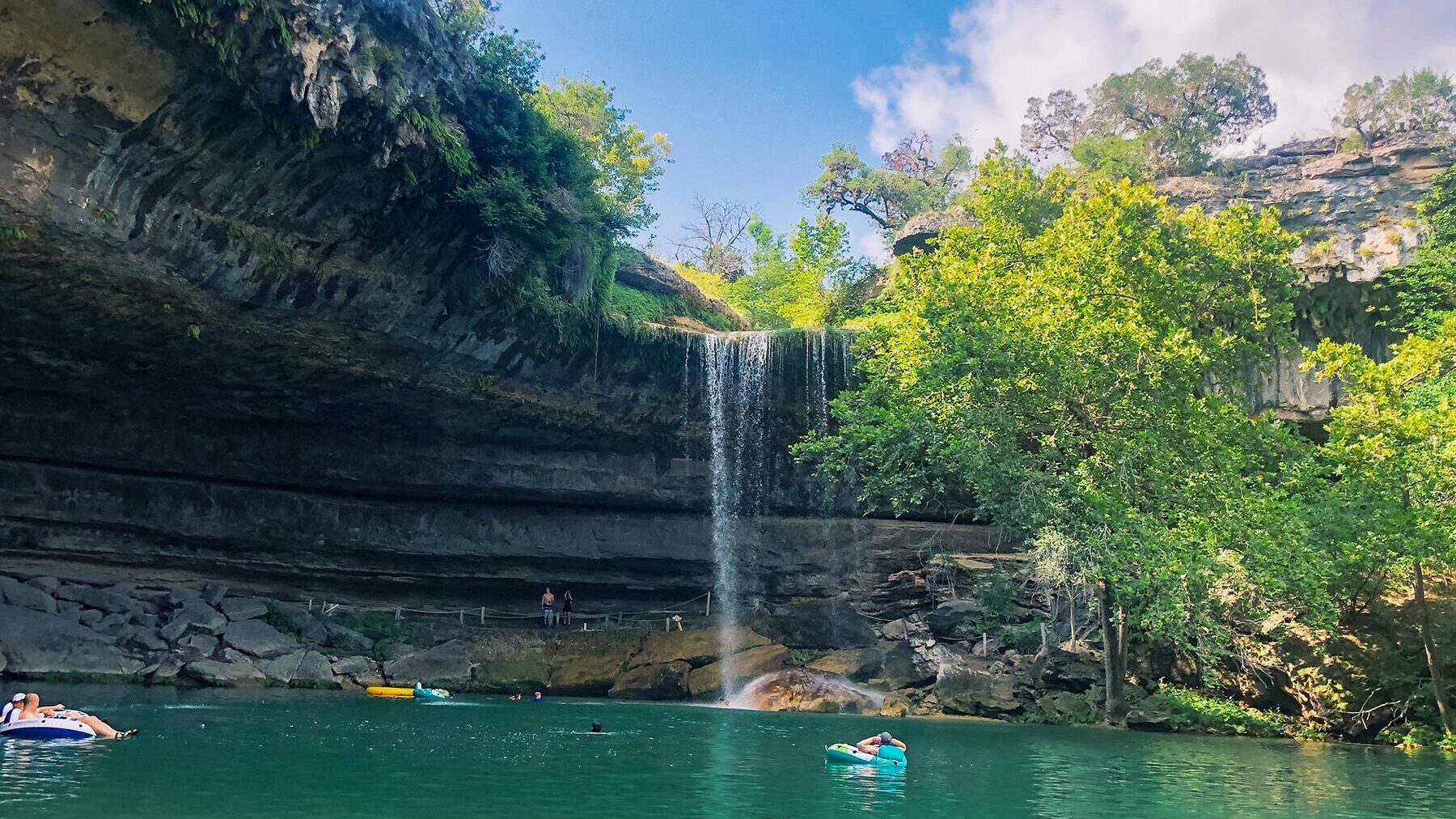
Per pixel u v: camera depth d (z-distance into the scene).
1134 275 22.67
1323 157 41.47
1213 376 28.19
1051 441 22.00
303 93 17.56
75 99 15.81
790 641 28.00
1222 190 36.19
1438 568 22.14
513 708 20.56
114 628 23.31
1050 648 24.95
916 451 24.38
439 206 21.95
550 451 30.41
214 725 15.03
